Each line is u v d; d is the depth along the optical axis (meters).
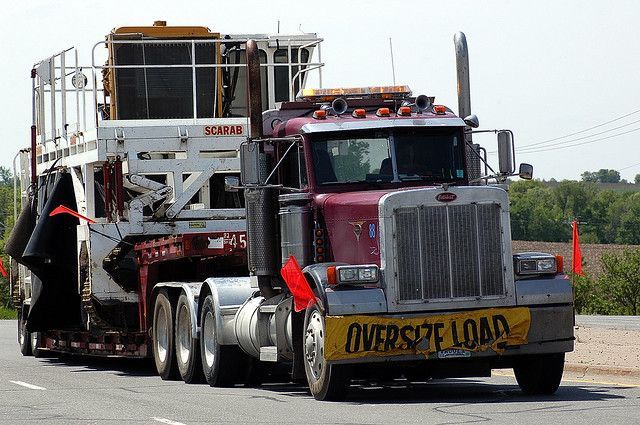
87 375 58.28
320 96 47.53
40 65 66.62
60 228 62.03
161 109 63.34
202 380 52.19
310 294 41.66
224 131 58.22
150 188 57.28
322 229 43.78
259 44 65.38
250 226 45.88
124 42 62.03
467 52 49.06
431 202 40.94
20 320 76.25
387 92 47.94
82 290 60.03
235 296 49.41
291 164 45.66
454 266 40.94
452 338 40.41
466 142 45.66
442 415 36.28
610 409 36.94
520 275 41.56
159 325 55.41
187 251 52.72
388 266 40.56
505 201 41.41
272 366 53.66
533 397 41.88
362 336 39.94
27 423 37.66
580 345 68.06
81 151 60.38
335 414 37.41
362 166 44.44
